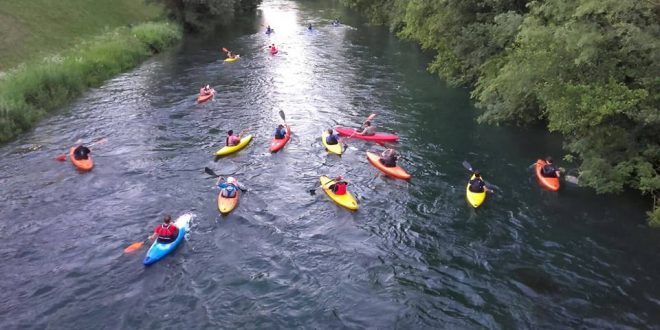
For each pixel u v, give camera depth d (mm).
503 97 24859
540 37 19406
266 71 37562
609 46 17891
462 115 27781
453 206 18641
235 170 21578
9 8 38188
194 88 33125
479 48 30047
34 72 29656
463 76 32219
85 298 14117
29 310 13664
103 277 14969
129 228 17391
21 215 18094
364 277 14945
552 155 22594
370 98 30906
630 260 15375
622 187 18750
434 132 25469
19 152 23234
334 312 13539
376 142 24359
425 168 21641
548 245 16219
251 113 28453
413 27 38781
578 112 18078
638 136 18438
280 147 23609
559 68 18844
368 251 16156
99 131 25656
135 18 50562
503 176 20766
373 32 53344
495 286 14445
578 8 17562
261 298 14070
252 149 23625
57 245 16438
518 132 25266
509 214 18016
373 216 18094
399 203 18906
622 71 17828
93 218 17984
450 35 32875
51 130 25766
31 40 36656
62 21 41281
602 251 15828
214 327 13039
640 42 16375
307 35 52156
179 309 13695
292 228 17406
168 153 23188
